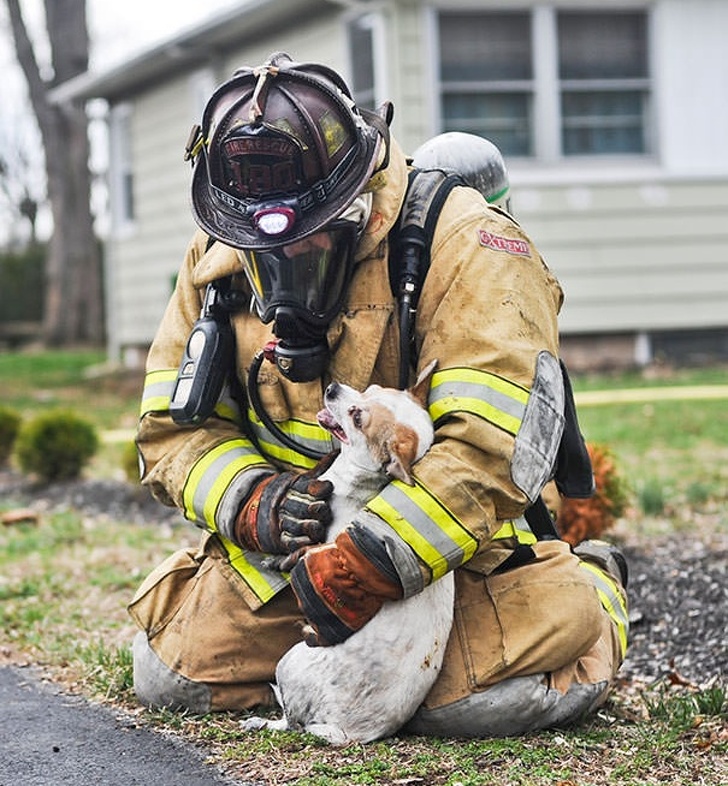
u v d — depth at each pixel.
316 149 4.12
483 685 4.38
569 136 17.31
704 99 17.59
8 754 4.59
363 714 4.30
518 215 17.09
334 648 4.29
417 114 16.66
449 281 4.36
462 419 4.21
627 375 17.12
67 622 6.82
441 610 4.35
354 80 17.53
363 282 4.40
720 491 9.99
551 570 4.54
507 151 17.08
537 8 16.97
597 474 7.58
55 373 25.23
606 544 5.39
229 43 20.05
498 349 4.27
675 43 17.42
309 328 4.32
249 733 4.52
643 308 17.56
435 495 4.15
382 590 4.17
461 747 4.35
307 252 4.22
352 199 4.16
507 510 4.27
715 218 17.69
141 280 23.48
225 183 4.22
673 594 6.86
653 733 4.67
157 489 4.84
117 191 24.12
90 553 8.74
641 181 17.41
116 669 5.60
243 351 4.68
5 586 7.68
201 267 4.73
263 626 4.71
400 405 4.23
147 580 5.03
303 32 18.38
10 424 13.74
